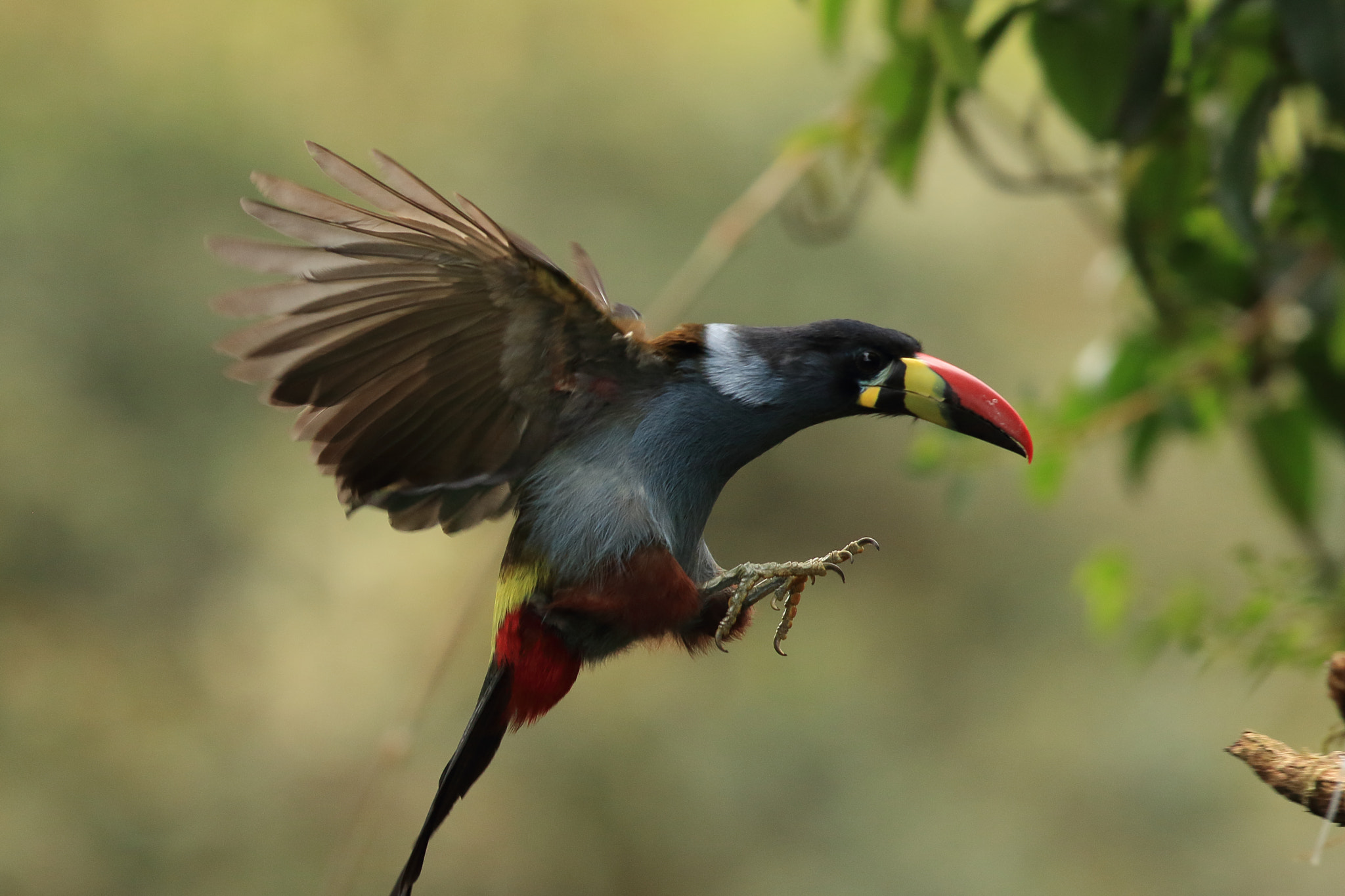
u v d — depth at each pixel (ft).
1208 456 23.22
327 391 15.34
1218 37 17.22
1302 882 45.01
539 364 15.97
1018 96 39.47
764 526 54.75
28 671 45.80
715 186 52.24
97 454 46.60
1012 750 50.80
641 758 50.55
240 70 50.60
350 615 49.32
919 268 53.11
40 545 46.01
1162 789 47.34
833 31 19.17
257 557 48.88
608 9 53.78
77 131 47.73
